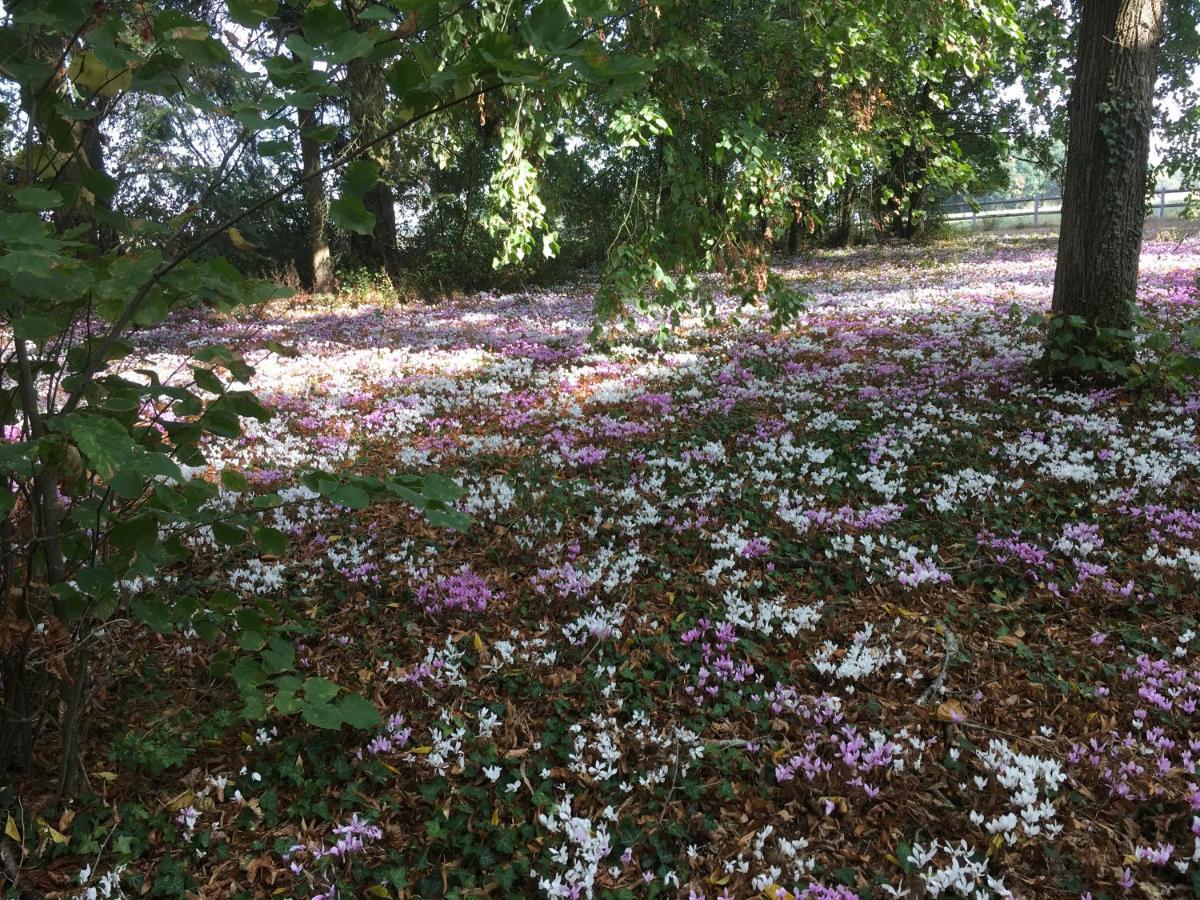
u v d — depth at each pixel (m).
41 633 3.04
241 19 2.31
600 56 2.03
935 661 4.20
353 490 2.60
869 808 3.19
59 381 2.73
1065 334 7.96
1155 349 7.77
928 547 5.39
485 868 2.96
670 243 8.01
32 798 3.17
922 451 6.96
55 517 2.76
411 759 3.46
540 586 4.96
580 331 14.70
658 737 3.63
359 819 3.18
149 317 2.52
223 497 6.05
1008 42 9.23
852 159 9.41
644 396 9.03
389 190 24.34
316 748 3.54
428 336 15.38
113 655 3.58
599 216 25.80
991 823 2.97
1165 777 3.23
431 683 4.05
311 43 2.24
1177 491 5.80
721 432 7.77
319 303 21.98
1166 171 17.20
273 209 20.44
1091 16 7.68
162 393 2.76
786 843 2.94
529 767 3.48
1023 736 3.60
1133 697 3.79
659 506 6.17
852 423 7.59
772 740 3.60
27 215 2.04
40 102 2.62
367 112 12.95
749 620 4.56
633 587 5.02
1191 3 18.66
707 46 7.64
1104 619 4.50
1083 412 7.61
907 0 8.39
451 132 8.49
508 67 2.05
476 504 6.16
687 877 2.90
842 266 26.14
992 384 8.63
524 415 8.75
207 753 3.55
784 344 11.74
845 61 8.59
